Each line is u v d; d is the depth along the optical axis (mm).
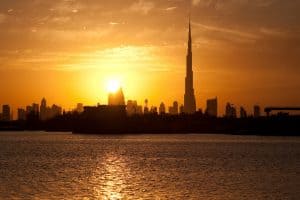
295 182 144250
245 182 144500
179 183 142625
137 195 121438
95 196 119938
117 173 172125
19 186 135875
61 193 123812
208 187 133625
